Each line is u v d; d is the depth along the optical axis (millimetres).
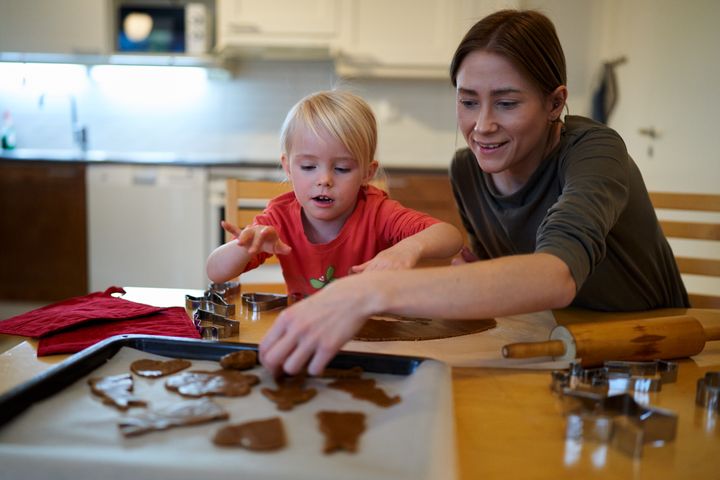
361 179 1127
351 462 500
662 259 1194
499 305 683
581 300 1156
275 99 3600
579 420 586
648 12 2895
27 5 3238
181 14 3340
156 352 763
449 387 640
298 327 646
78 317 944
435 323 953
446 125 3609
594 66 3486
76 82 3617
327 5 3207
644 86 2916
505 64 911
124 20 3340
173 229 3133
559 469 531
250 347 752
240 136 3631
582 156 969
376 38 3246
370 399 635
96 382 660
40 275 3215
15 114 3658
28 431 554
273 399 628
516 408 661
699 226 1473
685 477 519
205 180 3090
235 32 3223
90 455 495
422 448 515
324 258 1171
